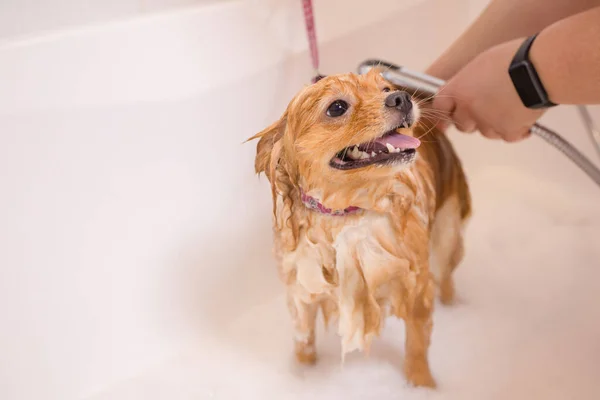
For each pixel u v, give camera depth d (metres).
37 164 0.86
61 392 0.96
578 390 0.99
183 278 1.04
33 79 0.83
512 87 0.80
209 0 0.97
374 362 1.03
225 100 0.98
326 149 0.67
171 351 1.06
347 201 0.73
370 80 0.69
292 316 0.95
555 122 1.38
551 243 1.32
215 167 1.01
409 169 0.78
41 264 0.91
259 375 1.03
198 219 1.03
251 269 1.10
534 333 1.10
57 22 0.88
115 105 0.90
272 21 0.99
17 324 0.91
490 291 1.20
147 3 0.92
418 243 0.82
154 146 0.95
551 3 0.92
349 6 1.07
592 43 0.69
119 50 0.89
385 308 0.87
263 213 1.05
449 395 0.98
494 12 0.96
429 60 1.25
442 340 1.09
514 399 0.98
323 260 0.79
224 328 1.10
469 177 1.47
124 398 1.00
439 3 1.21
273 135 0.72
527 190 1.46
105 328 0.99
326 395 0.99
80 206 0.92
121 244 0.97
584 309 1.15
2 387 0.91
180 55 0.93
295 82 1.05
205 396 1.00
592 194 1.41
